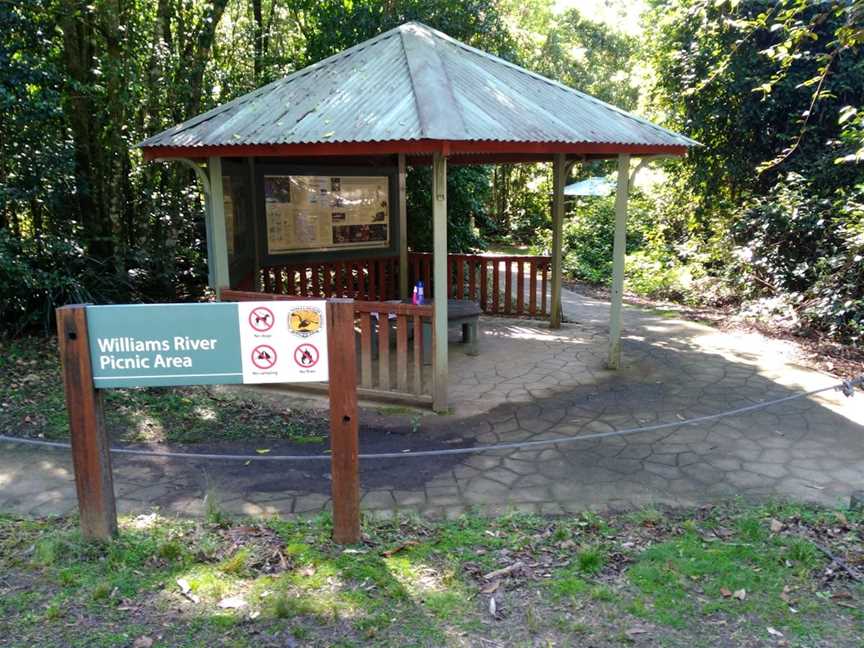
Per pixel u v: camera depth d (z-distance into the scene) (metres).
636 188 17.69
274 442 5.27
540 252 19.98
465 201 12.87
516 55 13.55
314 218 9.33
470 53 7.42
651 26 14.34
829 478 4.52
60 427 5.50
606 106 7.20
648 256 15.05
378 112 5.67
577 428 5.56
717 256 11.66
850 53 10.43
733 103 12.09
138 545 3.48
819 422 5.62
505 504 4.16
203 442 5.27
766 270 10.34
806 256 9.96
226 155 5.98
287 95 6.51
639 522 3.88
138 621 2.87
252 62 12.48
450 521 3.92
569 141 5.80
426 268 10.61
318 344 3.28
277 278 9.10
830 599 3.07
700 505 4.12
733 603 3.03
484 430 5.54
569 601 3.06
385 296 10.42
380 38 7.38
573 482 4.49
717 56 11.59
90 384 3.28
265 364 3.27
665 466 4.75
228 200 7.23
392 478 4.57
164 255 10.05
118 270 9.27
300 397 6.38
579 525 3.84
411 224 12.60
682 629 2.85
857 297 8.64
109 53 9.09
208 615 2.91
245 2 14.24
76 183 9.12
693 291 12.07
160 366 3.24
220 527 3.78
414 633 2.81
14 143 7.94
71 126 9.35
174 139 6.16
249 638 2.76
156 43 9.43
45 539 3.54
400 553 3.48
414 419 5.80
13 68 7.43
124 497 4.25
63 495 4.30
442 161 5.50
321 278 10.05
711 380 6.90
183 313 3.17
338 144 5.42
